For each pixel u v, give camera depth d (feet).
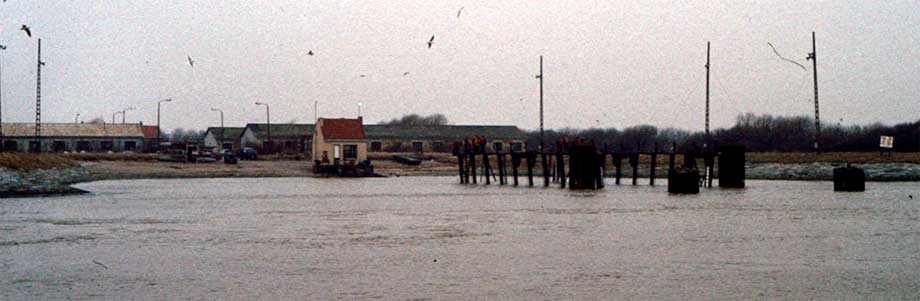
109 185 644.27
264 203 459.73
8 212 395.55
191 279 212.64
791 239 287.07
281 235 304.09
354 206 437.99
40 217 371.15
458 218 367.86
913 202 446.19
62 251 262.26
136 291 197.98
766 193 526.98
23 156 620.90
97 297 191.62
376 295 192.34
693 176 530.27
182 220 360.07
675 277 213.46
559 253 254.88
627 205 435.12
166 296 192.34
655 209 409.28
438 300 187.21
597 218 364.38
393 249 264.93
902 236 294.66
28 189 517.14
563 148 629.51
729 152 588.91
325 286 202.90
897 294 192.65
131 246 273.95
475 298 189.16
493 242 281.54
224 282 208.33
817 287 200.34
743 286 201.77
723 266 229.86
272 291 197.26
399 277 214.07
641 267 228.43
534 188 611.88
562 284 204.64
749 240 284.61
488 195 528.63
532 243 278.46
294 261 240.53
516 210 408.67
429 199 493.77
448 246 271.69
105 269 228.02
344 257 247.91
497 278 212.64
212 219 365.20
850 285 202.69
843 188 541.75
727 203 444.96
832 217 363.97
